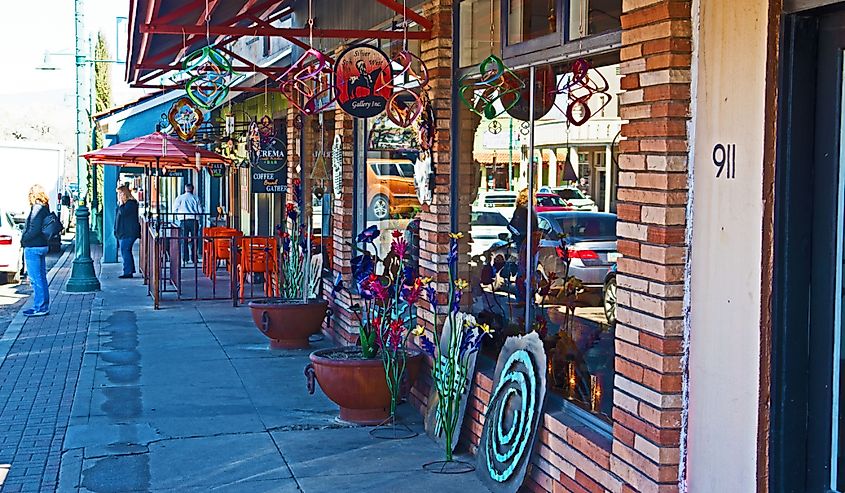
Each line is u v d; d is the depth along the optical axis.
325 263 12.39
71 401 9.02
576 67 5.75
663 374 4.44
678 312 4.43
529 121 6.37
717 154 4.16
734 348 4.07
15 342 12.27
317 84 11.62
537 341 5.98
